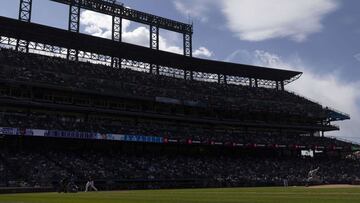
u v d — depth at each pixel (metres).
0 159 59.53
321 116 100.31
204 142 80.81
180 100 83.69
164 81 91.12
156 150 80.06
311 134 103.19
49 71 74.00
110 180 62.81
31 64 73.62
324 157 97.69
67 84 72.44
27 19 77.56
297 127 97.38
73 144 70.56
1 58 70.81
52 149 67.81
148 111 80.62
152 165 72.94
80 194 39.44
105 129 72.00
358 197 24.89
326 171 88.25
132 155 75.25
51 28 73.56
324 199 22.66
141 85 84.31
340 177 85.50
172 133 80.44
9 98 65.38
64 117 73.62
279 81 110.00
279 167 86.31
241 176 77.81
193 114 87.25
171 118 82.75
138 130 76.62
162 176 69.19
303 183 74.75
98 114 77.38
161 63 92.88
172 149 81.94
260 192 37.12
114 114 78.12
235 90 99.88
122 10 88.94
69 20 82.31
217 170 78.12
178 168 74.56
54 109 72.12
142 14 91.81
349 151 99.62
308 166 89.50
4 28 72.06
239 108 90.19
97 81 78.19
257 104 95.69
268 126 94.50
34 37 76.69
